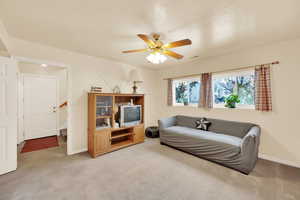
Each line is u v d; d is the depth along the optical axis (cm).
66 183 194
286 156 248
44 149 326
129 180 202
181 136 312
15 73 231
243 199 165
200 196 170
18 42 240
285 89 250
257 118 280
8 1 145
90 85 331
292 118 243
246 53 294
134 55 331
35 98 420
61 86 470
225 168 238
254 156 223
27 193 173
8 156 222
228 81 334
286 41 249
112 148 315
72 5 154
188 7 157
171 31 214
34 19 182
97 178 207
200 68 374
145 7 157
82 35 228
